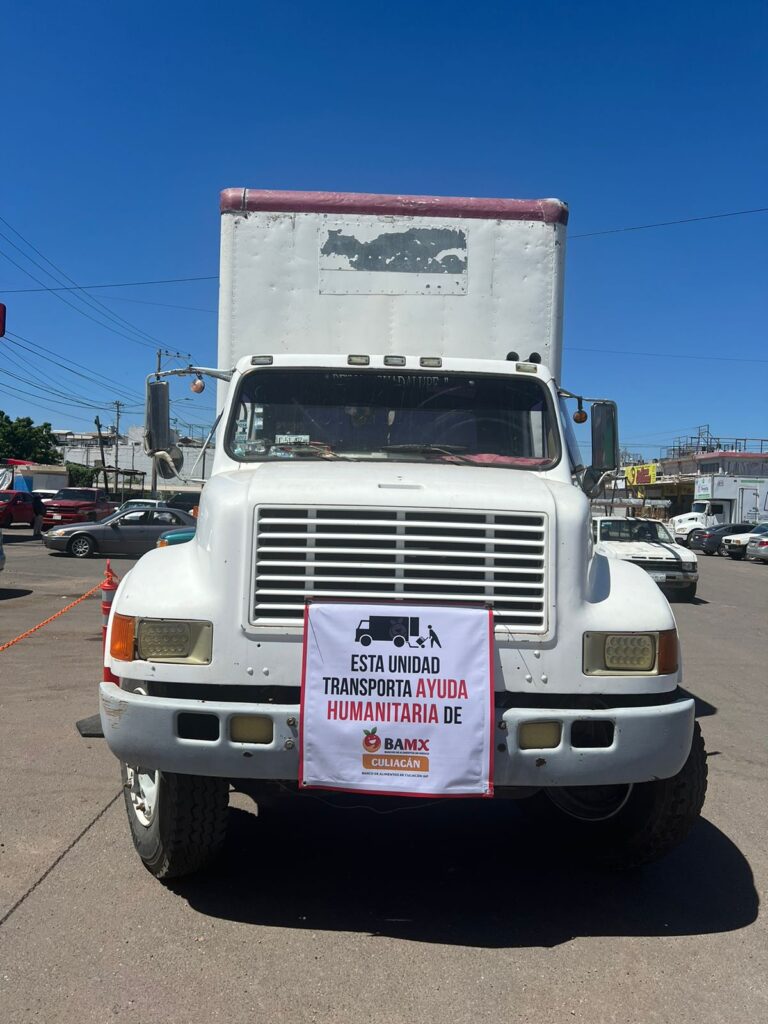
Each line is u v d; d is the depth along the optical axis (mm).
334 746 3195
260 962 3184
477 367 4609
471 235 5074
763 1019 2906
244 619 3273
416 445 4395
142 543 21453
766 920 3633
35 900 3600
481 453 4402
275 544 3318
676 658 3439
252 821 4699
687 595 16844
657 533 17891
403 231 5062
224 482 3652
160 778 3611
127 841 4230
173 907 3598
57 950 3213
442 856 4277
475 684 3223
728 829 4676
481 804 5055
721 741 6469
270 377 4531
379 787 3186
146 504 24281
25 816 4496
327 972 3133
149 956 3195
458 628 3250
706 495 50625
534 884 3967
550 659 3297
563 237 5137
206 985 3014
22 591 14508
